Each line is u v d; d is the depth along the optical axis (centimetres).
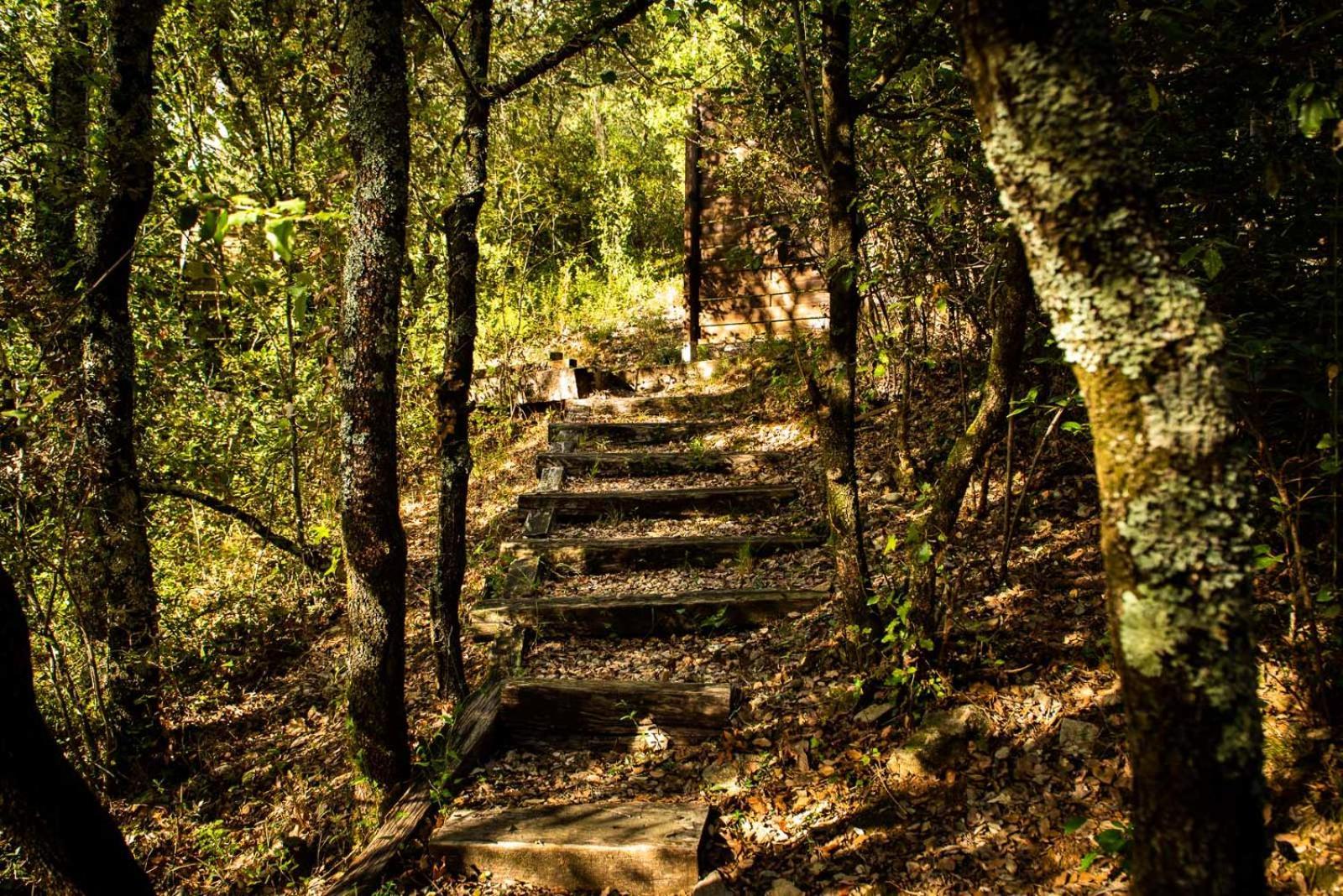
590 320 1007
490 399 795
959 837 287
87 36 420
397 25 318
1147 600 117
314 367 560
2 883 329
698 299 890
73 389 388
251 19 484
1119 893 245
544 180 796
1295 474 301
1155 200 116
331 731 443
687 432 717
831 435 364
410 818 334
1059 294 120
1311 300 271
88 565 409
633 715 382
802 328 877
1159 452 114
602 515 611
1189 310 113
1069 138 113
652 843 304
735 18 530
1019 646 354
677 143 1159
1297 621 277
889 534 480
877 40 397
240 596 552
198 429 520
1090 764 291
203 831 370
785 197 634
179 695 459
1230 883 116
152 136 382
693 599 469
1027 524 437
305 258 339
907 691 345
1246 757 114
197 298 483
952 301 456
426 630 514
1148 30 270
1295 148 287
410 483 719
